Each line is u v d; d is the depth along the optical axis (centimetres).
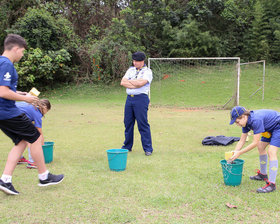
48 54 1573
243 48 2098
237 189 336
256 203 297
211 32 2092
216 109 1216
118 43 1659
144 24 1836
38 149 324
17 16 1706
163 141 620
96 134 698
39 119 407
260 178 367
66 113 1056
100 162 455
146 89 498
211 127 789
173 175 388
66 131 734
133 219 264
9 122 304
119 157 404
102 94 1574
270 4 2036
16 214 275
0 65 290
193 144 590
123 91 1620
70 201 304
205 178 376
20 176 387
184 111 1161
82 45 1761
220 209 284
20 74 1476
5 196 318
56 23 1631
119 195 320
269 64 1988
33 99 312
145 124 504
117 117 972
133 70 513
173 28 1970
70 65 1770
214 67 1873
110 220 262
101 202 301
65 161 461
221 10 2077
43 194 323
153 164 443
